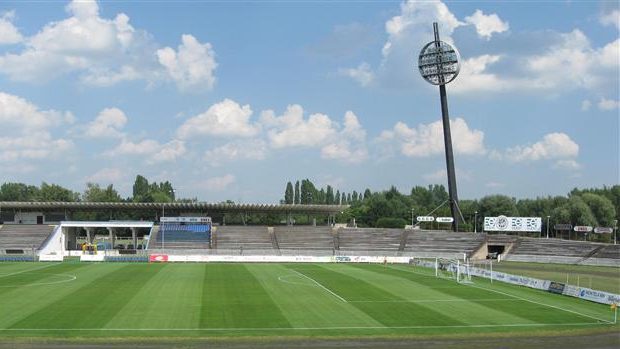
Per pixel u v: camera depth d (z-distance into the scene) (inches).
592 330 1984.5
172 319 2071.9
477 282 3321.9
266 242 5629.9
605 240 6924.2
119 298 2527.1
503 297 2711.6
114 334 1828.2
